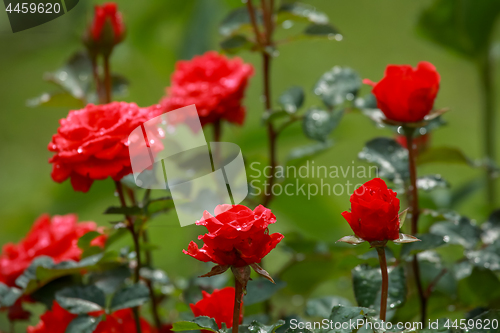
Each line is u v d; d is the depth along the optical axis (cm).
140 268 135
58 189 187
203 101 138
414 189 128
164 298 145
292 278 143
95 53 140
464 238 131
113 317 132
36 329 133
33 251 136
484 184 167
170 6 203
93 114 126
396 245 125
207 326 118
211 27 204
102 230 131
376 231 117
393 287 125
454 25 169
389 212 117
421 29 173
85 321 126
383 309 119
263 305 143
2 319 177
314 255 138
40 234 138
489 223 133
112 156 123
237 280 116
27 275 131
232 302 122
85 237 128
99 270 132
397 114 125
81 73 148
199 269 162
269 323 134
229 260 116
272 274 142
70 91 146
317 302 134
